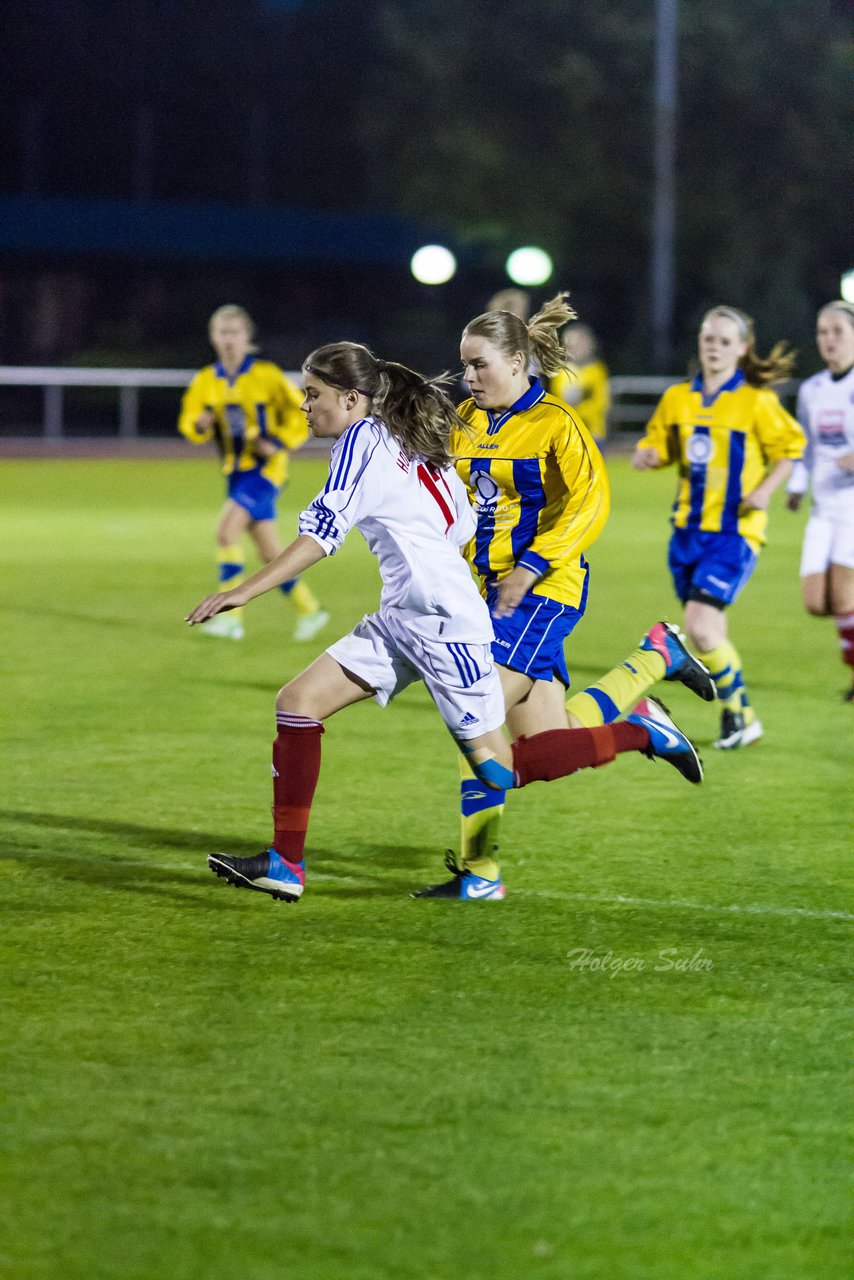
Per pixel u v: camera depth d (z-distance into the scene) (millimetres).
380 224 135750
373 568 55656
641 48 138125
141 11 142000
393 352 138750
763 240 141500
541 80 137625
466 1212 12836
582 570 21141
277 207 142875
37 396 120750
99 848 22703
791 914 20109
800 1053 15844
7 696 33000
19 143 141500
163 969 17984
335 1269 12070
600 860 22422
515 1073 15312
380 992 17359
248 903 20375
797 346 132250
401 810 24844
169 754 28234
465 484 21000
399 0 141375
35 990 17344
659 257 121188
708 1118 14430
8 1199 12961
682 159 139875
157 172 146125
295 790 19875
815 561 33219
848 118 143750
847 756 28969
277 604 46969
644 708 21562
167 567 53219
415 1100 14727
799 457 29672
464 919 19812
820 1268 12172
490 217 139000
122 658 37562
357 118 144125
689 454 29719
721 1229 12656
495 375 20453
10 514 68438
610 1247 12391
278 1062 15508
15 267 135250
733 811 25125
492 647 20688
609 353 133250
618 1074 15320
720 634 29188
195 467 93062
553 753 20594
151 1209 12836
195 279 140125
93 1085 14977
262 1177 13320
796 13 141875
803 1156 13766
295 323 143250
